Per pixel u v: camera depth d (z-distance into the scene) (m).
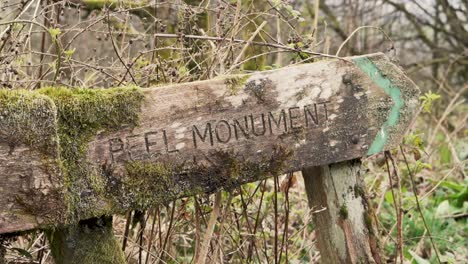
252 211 3.28
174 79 2.77
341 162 2.53
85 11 4.13
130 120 2.03
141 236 2.63
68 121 1.95
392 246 3.97
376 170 4.54
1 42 2.91
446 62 9.56
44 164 1.88
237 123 2.19
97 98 1.98
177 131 2.10
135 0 3.32
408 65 9.55
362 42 8.84
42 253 2.64
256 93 2.22
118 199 2.02
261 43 2.67
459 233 4.41
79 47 3.80
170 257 2.78
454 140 6.44
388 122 2.46
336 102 2.36
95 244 2.07
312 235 3.62
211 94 2.14
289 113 2.28
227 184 2.20
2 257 1.96
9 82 2.54
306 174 2.63
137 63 2.87
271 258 3.12
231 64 2.83
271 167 2.26
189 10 2.92
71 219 1.95
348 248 2.55
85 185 1.97
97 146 1.99
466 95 9.37
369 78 2.42
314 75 2.32
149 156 2.06
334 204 2.54
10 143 1.83
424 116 7.10
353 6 8.91
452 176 5.52
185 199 2.84
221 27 2.89
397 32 9.92
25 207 1.86
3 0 3.00
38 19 3.55
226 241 3.18
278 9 3.10
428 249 4.16
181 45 2.69
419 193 4.93
